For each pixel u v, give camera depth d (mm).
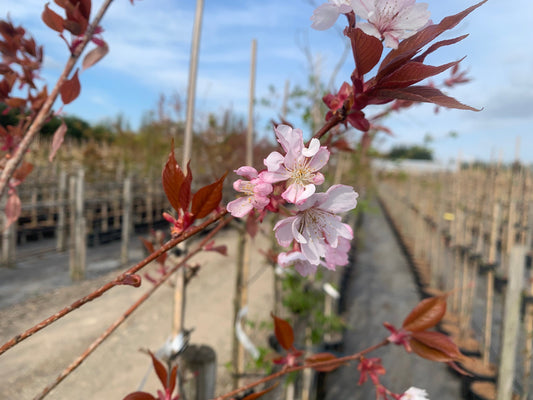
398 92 473
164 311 5219
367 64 477
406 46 461
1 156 948
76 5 732
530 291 4004
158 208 11648
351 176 5539
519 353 4758
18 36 896
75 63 764
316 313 3604
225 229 10750
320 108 3326
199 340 4477
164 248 537
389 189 20734
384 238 13391
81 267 6652
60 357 3812
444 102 438
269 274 7129
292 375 2832
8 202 972
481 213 7613
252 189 517
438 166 10430
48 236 9711
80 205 6629
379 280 8336
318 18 478
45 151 10141
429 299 882
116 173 11547
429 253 9641
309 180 516
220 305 5625
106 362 3746
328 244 559
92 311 5137
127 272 532
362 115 517
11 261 6906
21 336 500
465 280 6516
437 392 4266
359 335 5598
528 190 7246
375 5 467
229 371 3740
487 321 4723
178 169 541
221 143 7199
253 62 2500
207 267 7363
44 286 6195
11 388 3180
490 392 4012
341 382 4359
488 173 7113
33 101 923
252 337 4656
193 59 1428
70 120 13992
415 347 861
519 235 6547
